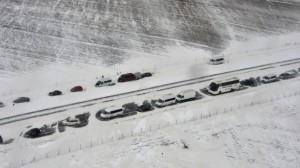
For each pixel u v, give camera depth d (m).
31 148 51.31
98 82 70.50
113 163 48.66
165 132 55.75
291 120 60.62
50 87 70.31
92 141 53.19
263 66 81.00
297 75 77.12
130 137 54.38
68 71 76.69
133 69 78.38
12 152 50.31
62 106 62.94
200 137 55.00
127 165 48.38
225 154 51.72
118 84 71.19
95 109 62.06
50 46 85.62
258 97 67.19
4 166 47.41
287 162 50.81
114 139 53.84
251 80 72.12
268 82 73.31
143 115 60.19
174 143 53.25
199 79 73.81
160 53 86.12
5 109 61.69
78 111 61.34
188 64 81.38
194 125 57.84
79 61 80.69
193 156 50.78
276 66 81.19
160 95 67.00
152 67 79.44
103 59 82.00
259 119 60.34
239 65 81.19
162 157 50.22
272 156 51.88
